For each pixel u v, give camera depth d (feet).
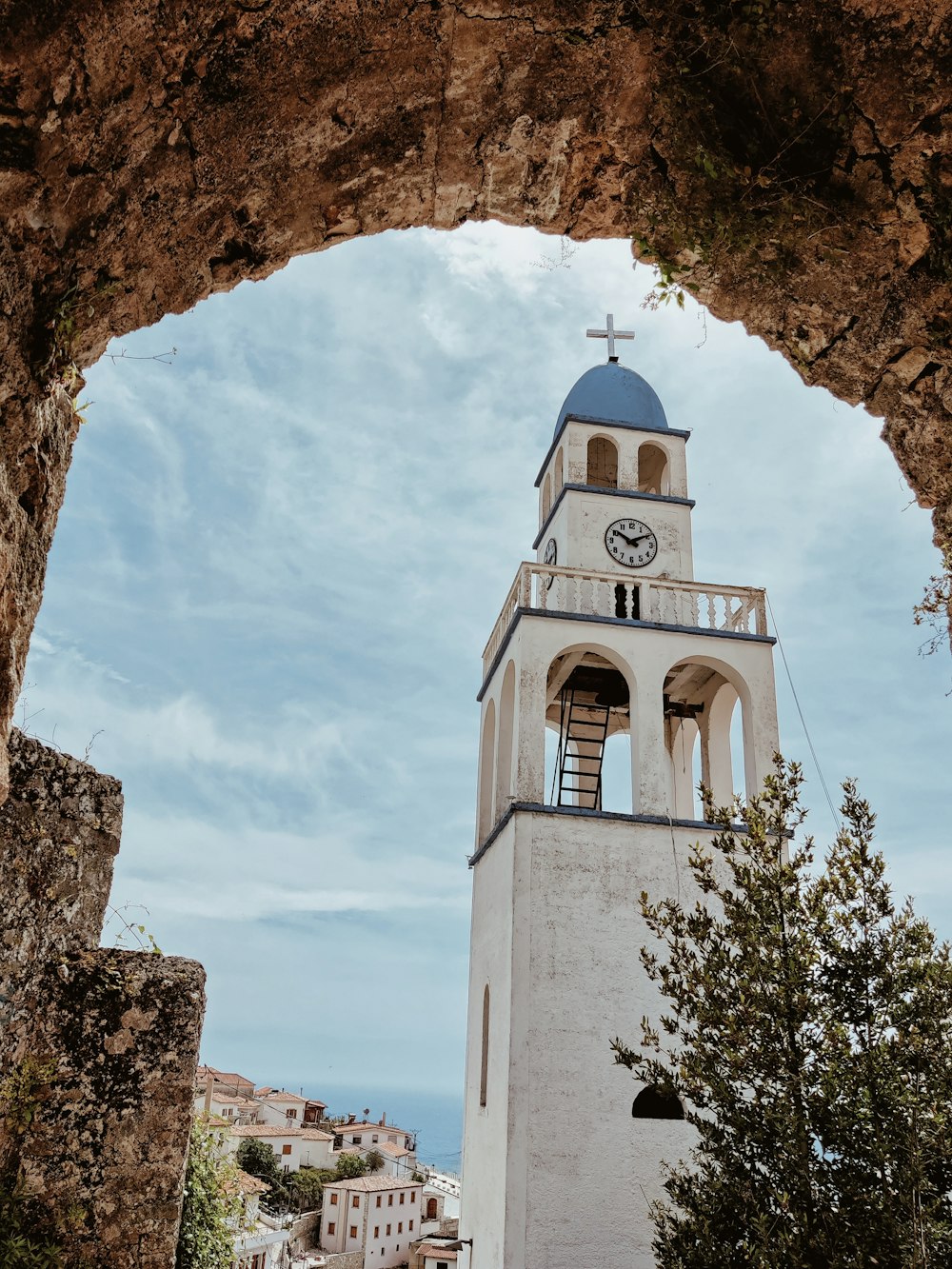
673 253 21.15
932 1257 19.19
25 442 14.39
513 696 59.82
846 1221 20.56
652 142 20.01
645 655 57.21
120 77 14.34
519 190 20.95
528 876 50.49
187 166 16.57
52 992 21.84
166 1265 21.31
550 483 77.36
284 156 17.83
